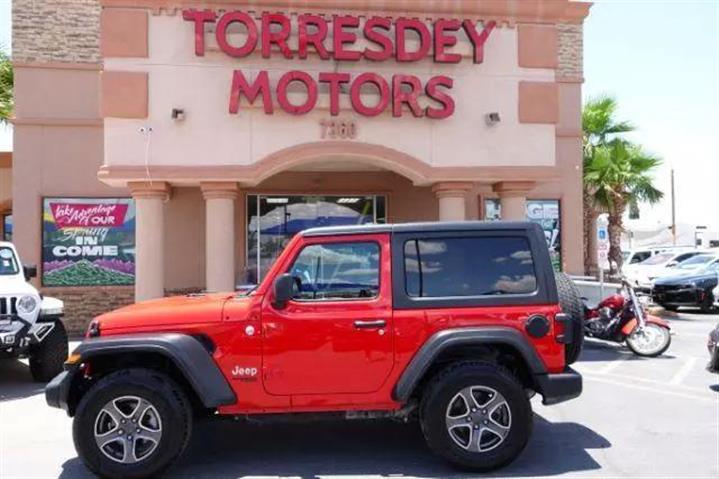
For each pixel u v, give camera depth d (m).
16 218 14.47
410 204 15.33
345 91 11.95
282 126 11.72
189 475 5.43
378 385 5.41
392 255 5.55
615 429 6.72
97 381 5.41
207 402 5.23
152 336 5.30
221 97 11.62
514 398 5.32
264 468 5.59
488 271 5.58
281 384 5.36
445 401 5.30
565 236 16.38
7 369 10.77
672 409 7.57
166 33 11.56
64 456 6.09
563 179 16.44
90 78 14.77
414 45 12.07
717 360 8.28
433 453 5.75
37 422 7.37
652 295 19.72
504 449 5.30
